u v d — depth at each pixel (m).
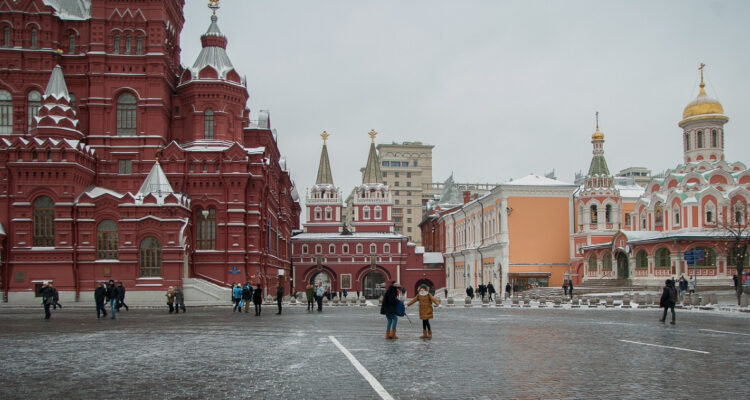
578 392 12.98
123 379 14.90
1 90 65.69
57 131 61.72
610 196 82.44
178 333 27.23
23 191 59.66
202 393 13.09
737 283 54.22
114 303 38.31
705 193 66.69
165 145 68.44
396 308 24.05
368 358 18.12
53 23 66.75
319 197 134.88
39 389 13.70
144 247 60.16
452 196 182.25
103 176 66.12
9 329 29.72
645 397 12.48
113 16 67.62
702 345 21.30
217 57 71.44
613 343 22.09
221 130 69.94
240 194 66.44
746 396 12.55
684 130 79.00
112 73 67.12
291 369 16.11
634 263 71.06
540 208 86.19
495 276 88.38
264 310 49.81
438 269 126.81
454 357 18.33
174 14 74.31
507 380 14.35
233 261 65.62
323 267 124.12
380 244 125.12
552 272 85.44
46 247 59.72
